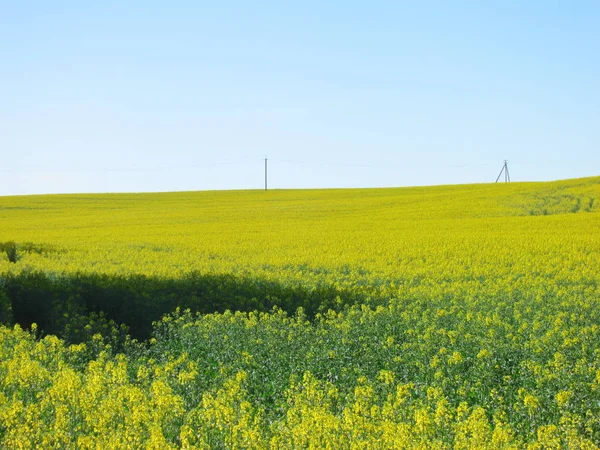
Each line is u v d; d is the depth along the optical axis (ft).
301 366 47.09
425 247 113.80
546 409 36.76
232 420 34.40
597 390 37.96
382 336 54.49
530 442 32.60
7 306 71.56
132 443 31.99
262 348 51.57
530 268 88.99
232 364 48.65
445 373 43.80
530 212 180.14
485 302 65.62
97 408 36.52
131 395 37.83
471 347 48.49
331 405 38.65
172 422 35.73
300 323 59.00
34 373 42.68
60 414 34.30
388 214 197.06
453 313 60.95
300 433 31.68
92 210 264.31
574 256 97.04
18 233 175.73
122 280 81.56
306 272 94.27
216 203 281.54
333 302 69.92
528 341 50.06
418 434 32.22
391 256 106.32
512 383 42.24
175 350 56.13
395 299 69.77
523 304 63.87
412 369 45.19
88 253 120.57
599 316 58.54
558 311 59.88
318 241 130.82
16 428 33.88
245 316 62.64
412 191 292.61
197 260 108.06
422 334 53.98
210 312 68.74
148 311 69.82
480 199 213.66
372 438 31.12
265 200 287.28
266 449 31.68
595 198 191.52
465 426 32.22
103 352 50.47
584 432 34.37
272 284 81.92
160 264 104.12
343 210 217.97
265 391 43.98
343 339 51.26
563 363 42.63
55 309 69.31
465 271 88.53
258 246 126.62
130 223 204.95
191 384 43.50
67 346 60.18
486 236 126.62
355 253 111.65
